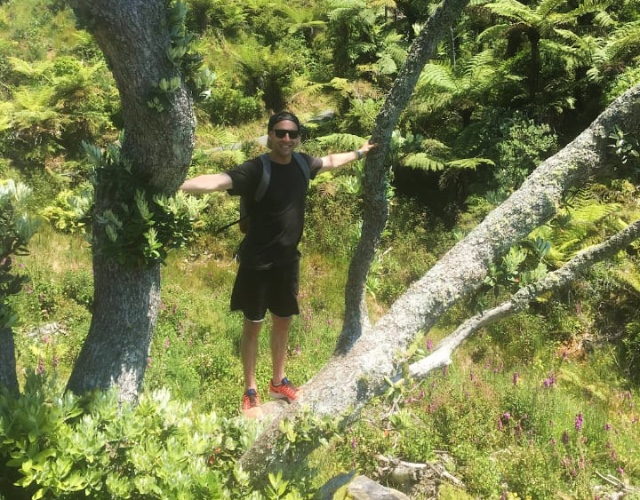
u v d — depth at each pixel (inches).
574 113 460.1
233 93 572.1
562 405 270.4
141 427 96.2
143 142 91.4
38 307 280.2
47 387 104.1
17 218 96.9
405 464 216.8
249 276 111.8
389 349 90.4
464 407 253.6
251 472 97.5
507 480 221.6
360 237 105.8
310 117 536.1
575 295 357.7
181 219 95.8
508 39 475.5
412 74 92.0
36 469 88.5
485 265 91.0
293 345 295.4
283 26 714.2
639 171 87.0
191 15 674.8
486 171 415.5
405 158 410.3
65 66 542.9
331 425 88.2
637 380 317.7
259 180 106.0
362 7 561.0
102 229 94.9
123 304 100.1
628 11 486.3
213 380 249.1
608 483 229.0
